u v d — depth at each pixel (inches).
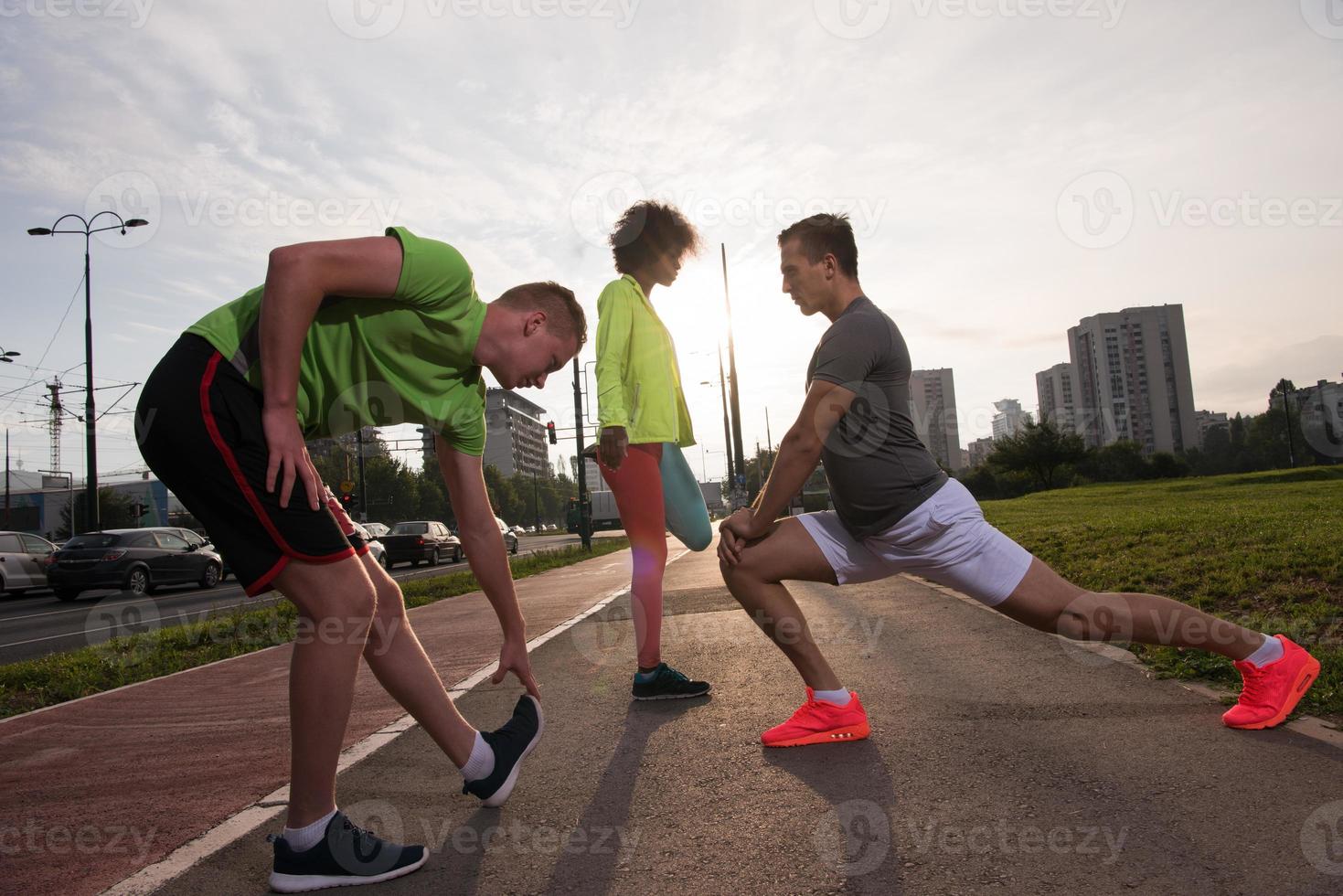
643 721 134.2
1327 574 199.5
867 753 109.4
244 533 74.5
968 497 107.5
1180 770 94.6
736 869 78.5
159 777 119.8
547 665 192.4
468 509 95.6
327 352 79.6
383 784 109.1
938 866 75.9
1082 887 70.2
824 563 113.4
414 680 89.5
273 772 119.5
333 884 78.2
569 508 1690.5
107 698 189.2
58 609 618.8
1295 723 107.6
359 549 87.8
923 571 109.4
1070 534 406.9
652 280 148.9
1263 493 878.4
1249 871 70.7
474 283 83.8
